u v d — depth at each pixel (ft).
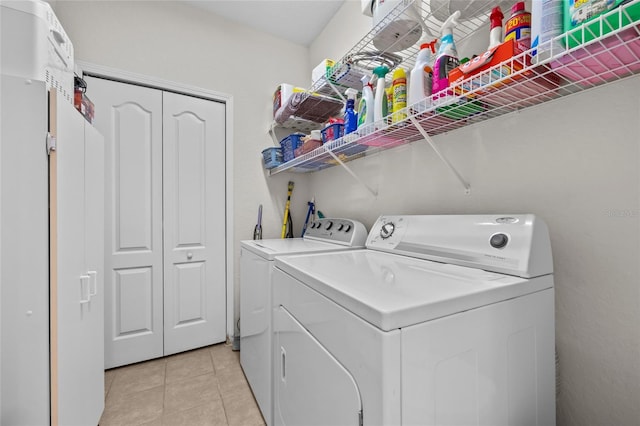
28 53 3.28
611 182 2.80
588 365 2.98
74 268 3.71
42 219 3.14
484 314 2.36
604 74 2.67
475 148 4.10
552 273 2.92
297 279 3.32
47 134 3.17
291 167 7.69
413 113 3.70
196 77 7.52
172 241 7.23
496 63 2.71
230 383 5.91
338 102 6.92
